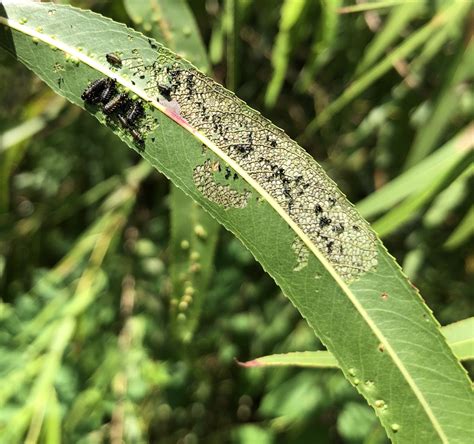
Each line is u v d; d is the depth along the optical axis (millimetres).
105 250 156
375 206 115
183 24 101
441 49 151
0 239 175
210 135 82
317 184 80
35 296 155
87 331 154
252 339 178
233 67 108
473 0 118
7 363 137
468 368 155
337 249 79
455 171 110
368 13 148
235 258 172
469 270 166
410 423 75
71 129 180
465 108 146
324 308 78
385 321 77
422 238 161
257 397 193
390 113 159
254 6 150
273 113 177
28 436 123
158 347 163
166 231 175
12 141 160
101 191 177
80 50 83
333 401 163
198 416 185
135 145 81
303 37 132
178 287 108
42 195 189
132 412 144
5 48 83
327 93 171
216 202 81
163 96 82
